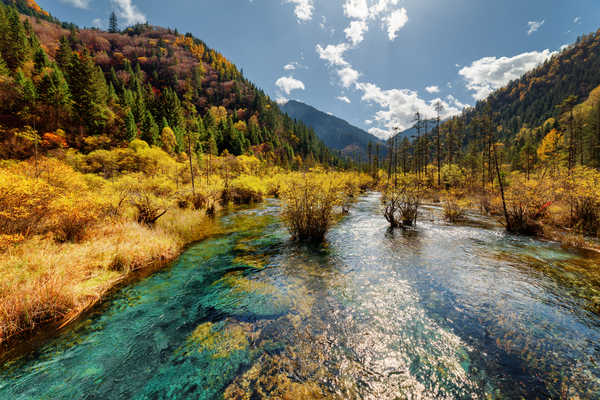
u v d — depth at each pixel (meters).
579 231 9.52
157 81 112.25
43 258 5.24
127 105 52.94
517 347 3.36
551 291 4.99
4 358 3.20
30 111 35.94
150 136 43.97
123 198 9.52
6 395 2.65
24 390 2.72
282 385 2.77
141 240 7.36
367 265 6.50
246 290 5.14
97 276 5.48
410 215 11.66
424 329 3.79
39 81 42.59
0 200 5.71
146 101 59.78
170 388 2.76
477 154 37.94
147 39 150.75
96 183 13.34
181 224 10.31
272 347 3.40
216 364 3.11
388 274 5.91
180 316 4.20
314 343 3.48
